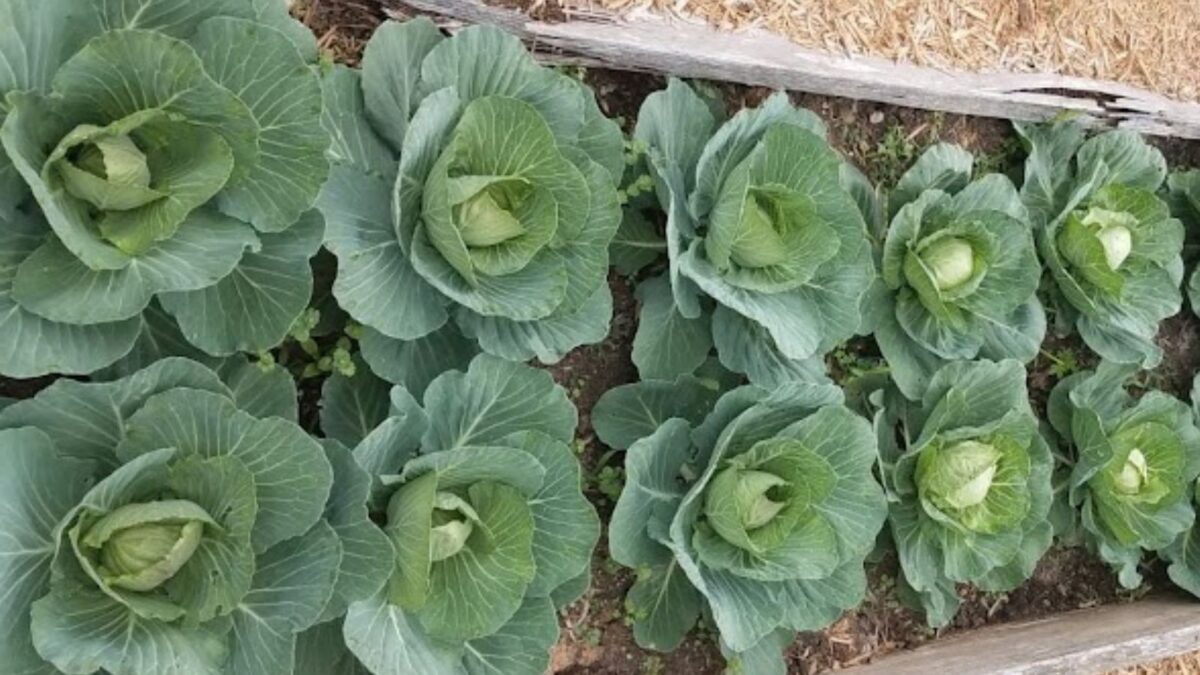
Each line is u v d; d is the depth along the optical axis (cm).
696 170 170
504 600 144
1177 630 222
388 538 134
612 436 175
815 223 171
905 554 195
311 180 132
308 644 145
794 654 197
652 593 177
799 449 167
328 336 156
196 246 127
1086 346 233
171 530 120
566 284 153
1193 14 245
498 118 144
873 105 206
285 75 127
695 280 167
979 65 212
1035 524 202
